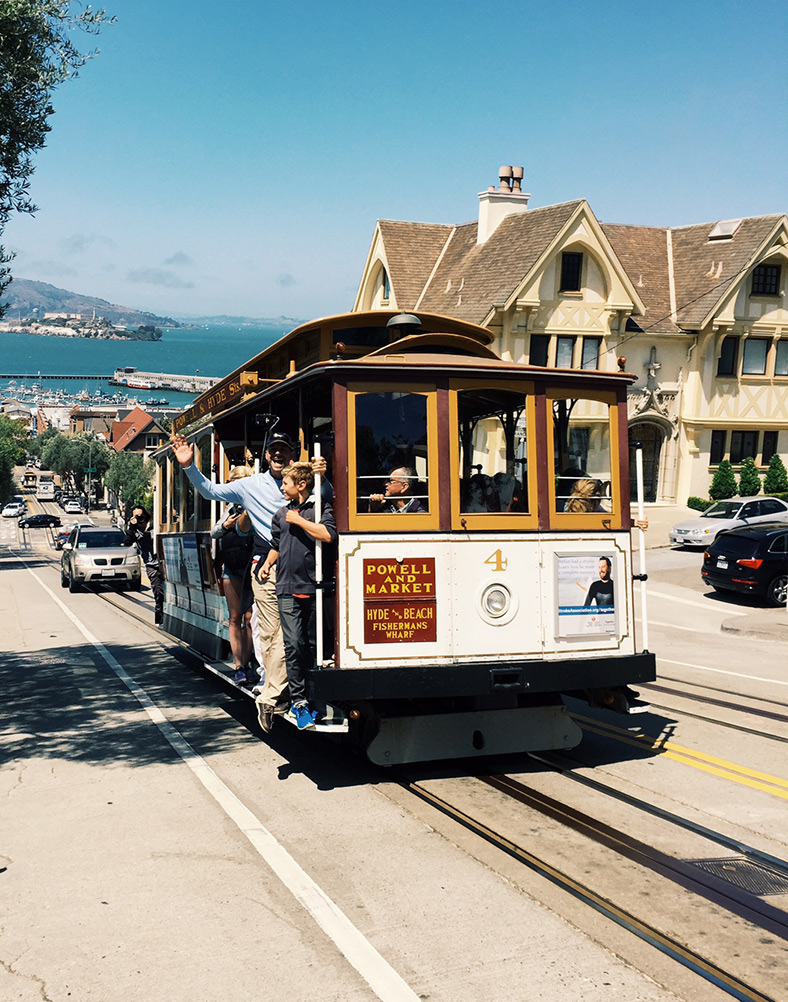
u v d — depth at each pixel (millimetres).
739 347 37000
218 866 5410
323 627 6848
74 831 6047
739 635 15633
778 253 36344
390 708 7164
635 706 7477
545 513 7109
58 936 4551
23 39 9727
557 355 34531
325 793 6805
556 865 5398
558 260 33906
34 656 14023
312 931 4562
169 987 4055
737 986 4051
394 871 5305
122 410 187125
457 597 6863
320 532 6543
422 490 6863
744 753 7828
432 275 38406
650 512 36281
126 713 9625
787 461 38219
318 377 6973
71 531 28938
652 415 36719
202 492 7668
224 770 7418
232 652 8812
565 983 4066
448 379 6871
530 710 7477
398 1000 3928
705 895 4988
